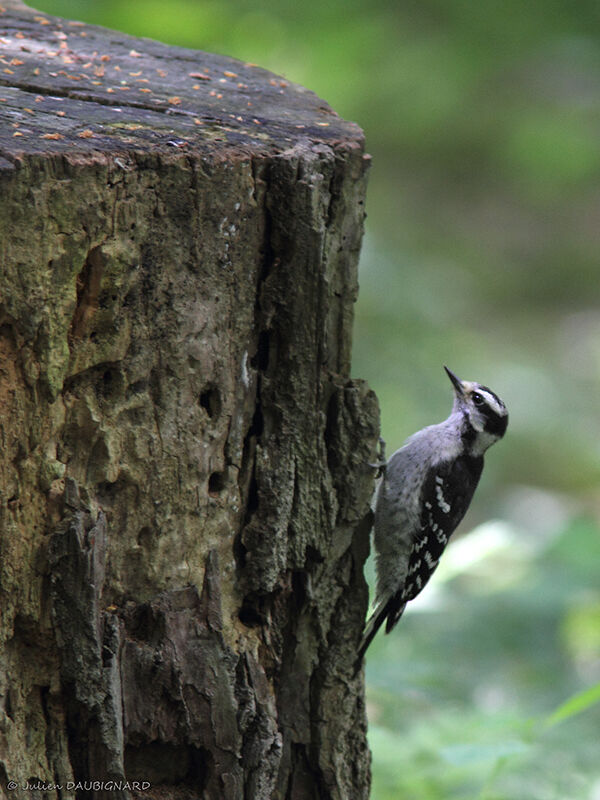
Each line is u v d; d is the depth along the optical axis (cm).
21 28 942
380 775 991
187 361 675
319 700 786
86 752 659
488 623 1452
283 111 797
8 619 630
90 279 625
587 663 1456
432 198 3362
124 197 623
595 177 3041
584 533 1622
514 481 2317
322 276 718
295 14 2250
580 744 1123
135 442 665
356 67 2417
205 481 699
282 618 767
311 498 752
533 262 3309
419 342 2028
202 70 898
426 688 1133
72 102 736
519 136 2920
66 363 624
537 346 2881
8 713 634
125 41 957
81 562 635
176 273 659
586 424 2488
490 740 995
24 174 584
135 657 676
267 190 696
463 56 2642
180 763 708
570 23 2655
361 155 743
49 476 634
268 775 720
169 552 690
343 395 757
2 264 588
